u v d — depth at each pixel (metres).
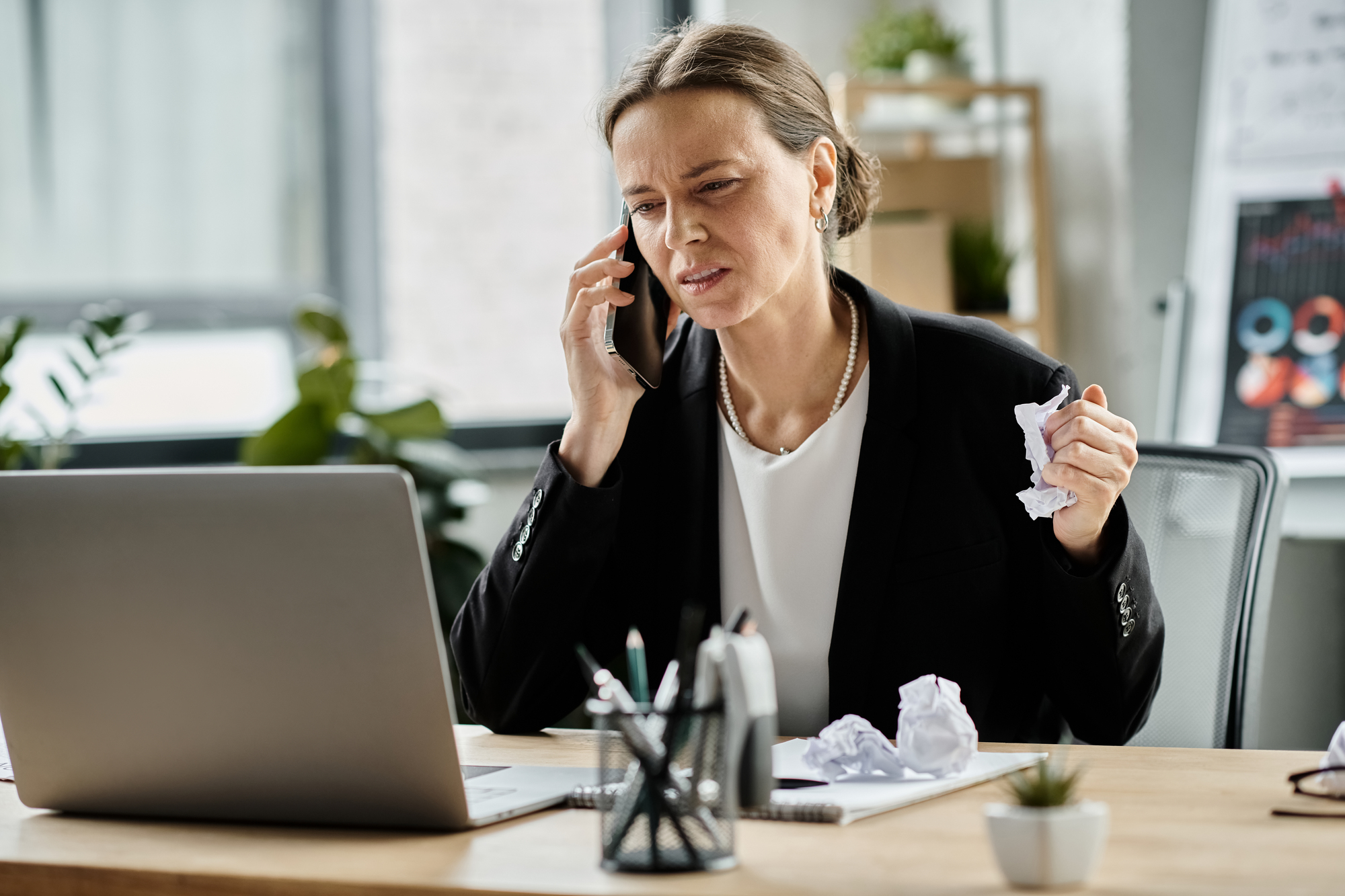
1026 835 0.95
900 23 3.96
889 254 3.79
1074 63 3.88
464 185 4.55
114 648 1.25
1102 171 3.78
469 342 4.54
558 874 1.03
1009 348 1.88
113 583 1.24
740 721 1.04
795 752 1.42
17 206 4.24
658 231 1.75
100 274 4.29
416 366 4.51
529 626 1.73
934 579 1.81
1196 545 2.00
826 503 1.86
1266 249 3.55
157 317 4.31
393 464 3.70
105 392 4.20
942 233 3.82
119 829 1.25
